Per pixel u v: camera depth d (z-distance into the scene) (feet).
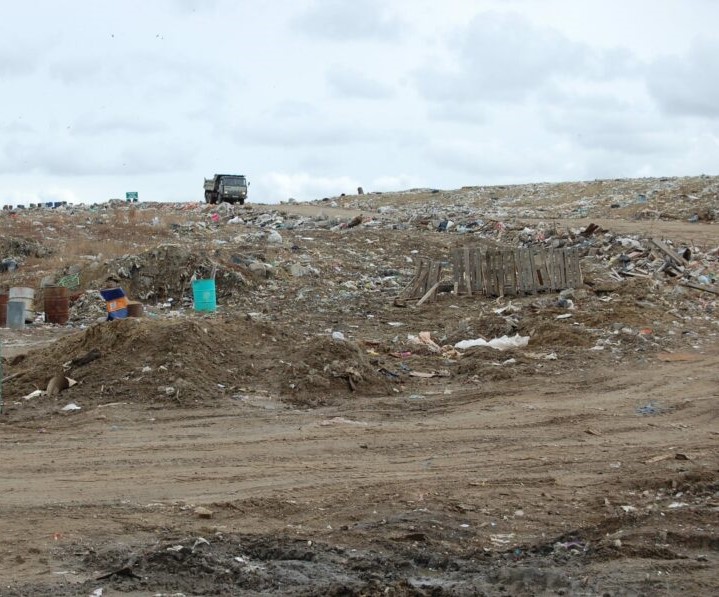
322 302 84.07
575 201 182.70
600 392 50.19
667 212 150.92
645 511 28.19
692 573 23.31
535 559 24.79
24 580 23.17
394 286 92.89
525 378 54.13
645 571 23.45
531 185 224.12
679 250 100.07
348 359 52.16
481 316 72.33
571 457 36.29
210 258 92.99
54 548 25.75
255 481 33.22
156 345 51.24
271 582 23.12
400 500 30.27
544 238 119.14
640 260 94.38
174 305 87.35
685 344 63.26
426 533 26.68
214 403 46.88
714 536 25.67
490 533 27.07
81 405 46.60
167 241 124.26
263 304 84.02
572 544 25.84
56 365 51.78
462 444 39.01
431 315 77.56
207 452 37.86
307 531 27.27
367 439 40.01
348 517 28.63
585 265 95.30
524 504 29.84
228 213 169.07
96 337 53.11
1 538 26.63
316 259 103.76
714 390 50.14
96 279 92.53
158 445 39.11
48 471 34.86
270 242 116.78
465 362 57.72
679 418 43.83
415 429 42.01
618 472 33.71
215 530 27.30
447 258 110.73
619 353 60.39
